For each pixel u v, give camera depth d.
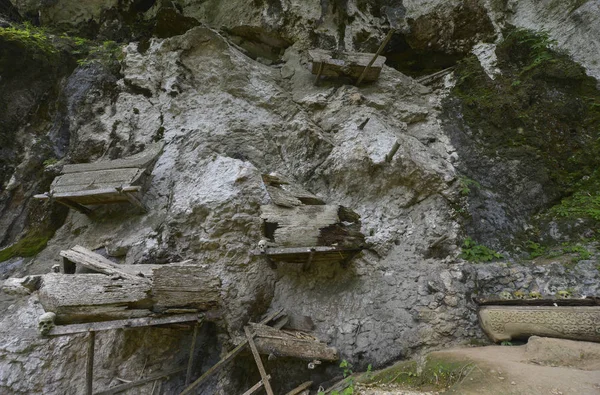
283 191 5.90
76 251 5.70
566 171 6.99
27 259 7.14
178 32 10.79
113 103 8.78
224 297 5.78
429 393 3.78
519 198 6.79
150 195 7.27
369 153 7.09
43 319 4.09
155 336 5.71
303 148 7.79
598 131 7.17
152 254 6.20
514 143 7.48
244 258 6.14
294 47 9.95
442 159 7.54
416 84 9.10
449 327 5.23
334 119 8.19
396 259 6.22
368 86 8.90
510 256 6.03
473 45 9.48
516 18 9.29
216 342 5.71
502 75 8.52
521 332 4.63
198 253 6.21
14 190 8.45
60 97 9.17
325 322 5.72
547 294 5.21
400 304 5.62
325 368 5.28
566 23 8.46
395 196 6.95
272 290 6.19
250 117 8.37
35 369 5.40
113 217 7.22
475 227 6.44
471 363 3.92
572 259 5.46
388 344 5.25
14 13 11.48
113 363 5.53
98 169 7.04
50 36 10.12
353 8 10.12
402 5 9.91
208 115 8.38
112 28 11.34
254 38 10.40
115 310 4.48
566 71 7.82
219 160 7.17
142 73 8.98
